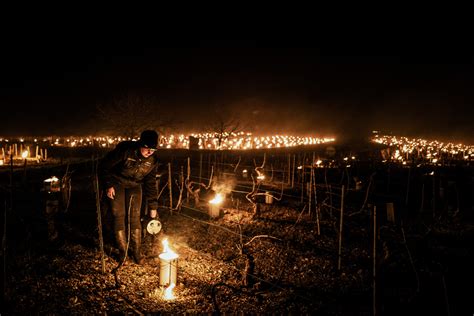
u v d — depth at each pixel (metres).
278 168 17.89
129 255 6.02
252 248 6.59
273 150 25.30
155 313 4.39
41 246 6.10
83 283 4.94
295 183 13.94
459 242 7.08
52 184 9.54
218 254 6.34
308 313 4.44
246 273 5.21
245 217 8.65
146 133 5.48
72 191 10.93
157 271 5.54
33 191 10.53
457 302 4.74
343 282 5.26
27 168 14.94
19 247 5.93
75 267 5.41
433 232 7.62
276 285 5.04
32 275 4.99
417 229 7.93
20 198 9.56
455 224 8.34
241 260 6.08
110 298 4.65
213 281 5.30
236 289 5.06
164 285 4.89
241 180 14.68
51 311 4.21
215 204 8.47
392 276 5.45
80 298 4.55
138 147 5.51
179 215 8.59
